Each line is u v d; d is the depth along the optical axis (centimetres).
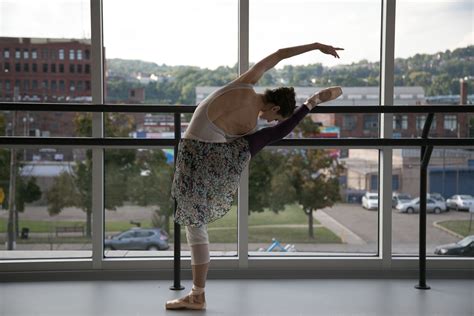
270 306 349
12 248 423
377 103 435
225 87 318
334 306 349
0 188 421
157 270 420
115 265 420
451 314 333
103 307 346
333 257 429
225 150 315
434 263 428
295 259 425
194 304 339
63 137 385
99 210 420
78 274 418
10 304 353
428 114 372
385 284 407
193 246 336
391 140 380
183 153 317
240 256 424
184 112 370
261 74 324
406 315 331
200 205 317
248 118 318
